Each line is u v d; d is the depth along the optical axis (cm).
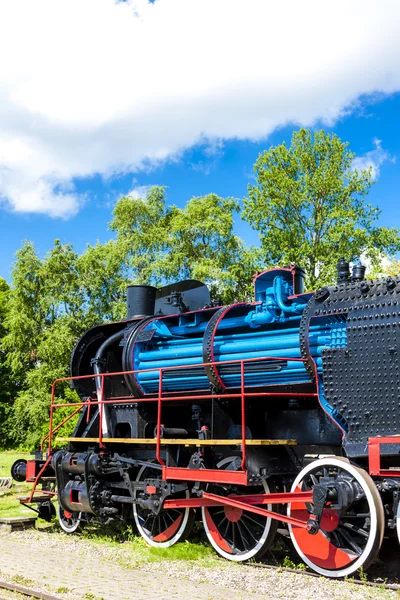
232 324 819
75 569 685
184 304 972
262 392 777
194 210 2850
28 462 1016
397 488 620
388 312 655
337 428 733
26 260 3011
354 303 687
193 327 888
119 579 639
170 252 2930
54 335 2845
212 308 860
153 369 873
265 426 803
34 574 658
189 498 799
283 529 773
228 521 778
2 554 770
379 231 2816
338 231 2639
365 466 676
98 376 959
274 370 759
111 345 1014
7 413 3372
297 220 2845
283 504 732
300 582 623
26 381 3036
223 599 557
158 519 862
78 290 3047
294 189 2791
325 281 2548
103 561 732
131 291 1025
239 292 2781
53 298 2970
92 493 894
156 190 3130
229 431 815
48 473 1034
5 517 1054
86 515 918
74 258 3080
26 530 959
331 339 702
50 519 1020
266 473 732
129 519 921
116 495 919
